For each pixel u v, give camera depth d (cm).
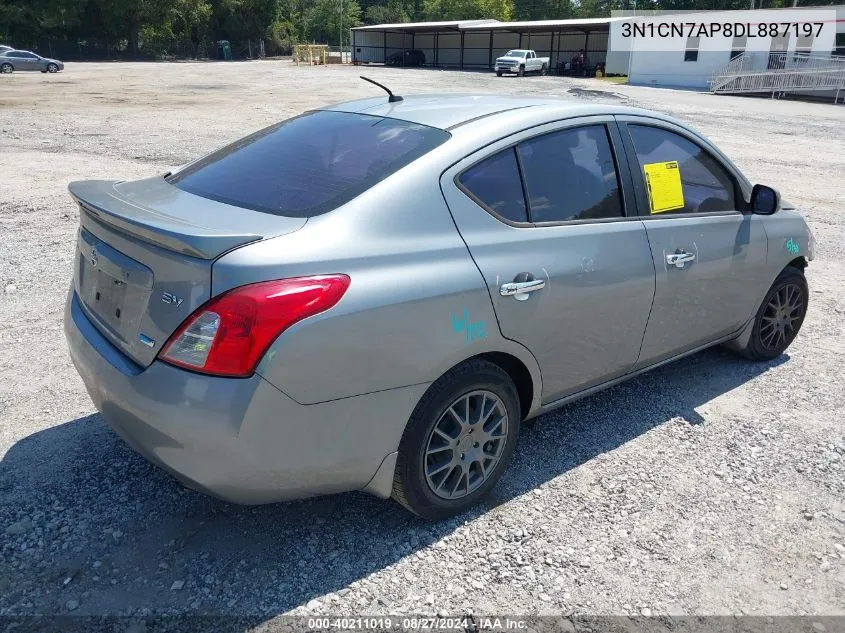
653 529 297
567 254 306
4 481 308
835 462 354
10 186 912
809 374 459
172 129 1570
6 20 5988
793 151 1565
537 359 305
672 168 367
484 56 5975
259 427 226
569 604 254
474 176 286
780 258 432
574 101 353
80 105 2077
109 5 6388
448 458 285
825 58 3275
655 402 412
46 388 395
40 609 239
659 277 349
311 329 229
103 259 265
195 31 7450
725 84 3419
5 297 529
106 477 314
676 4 5888
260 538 280
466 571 267
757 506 316
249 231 241
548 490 321
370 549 277
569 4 9425
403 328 250
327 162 290
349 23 9294
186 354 226
